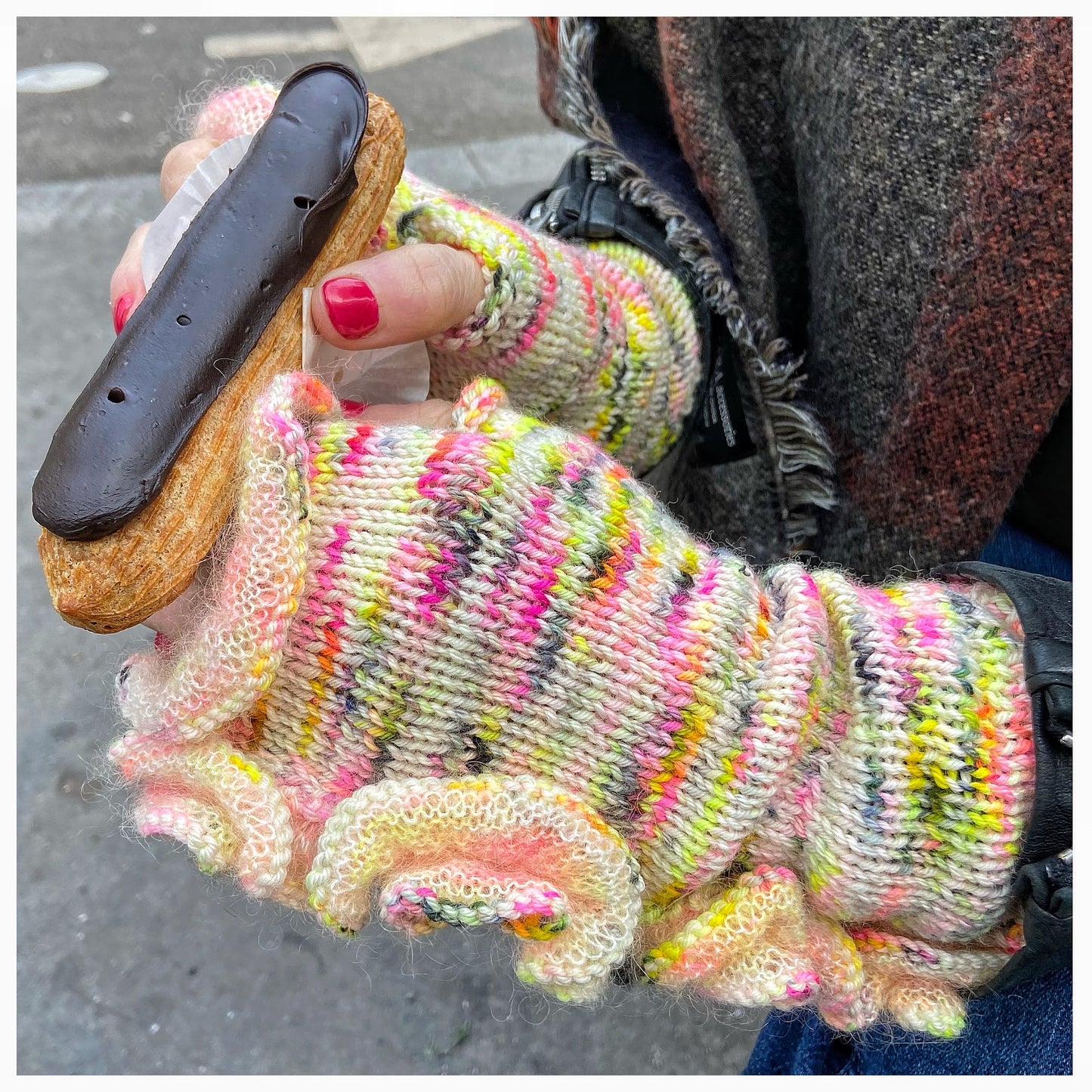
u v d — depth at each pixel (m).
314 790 0.46
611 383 0.64
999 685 0.44
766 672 0.45
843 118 0.63
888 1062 0.63
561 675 0.44
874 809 0.44
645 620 0.45
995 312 0.60
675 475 0.77
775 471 0.75
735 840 0.45
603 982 0.44
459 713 0.44
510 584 0.44
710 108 0.67
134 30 2.10
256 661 0.42
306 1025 1.35
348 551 0.44
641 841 0.46
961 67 0.58
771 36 0.70
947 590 0.50
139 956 1.37
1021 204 0.58
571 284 0.59
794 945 0.46
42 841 1.42
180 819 0.44
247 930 1.39
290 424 0.43
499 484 0.45
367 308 0.48
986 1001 0.54
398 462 0.45
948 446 0.65
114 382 0.42
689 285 0.70
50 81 2.04
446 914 0.41
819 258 0.70
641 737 0.44
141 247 0.54
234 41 2.12
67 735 1.48
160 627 0.47
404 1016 1.36
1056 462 0.69
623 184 0.71
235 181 0.47
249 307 0.45
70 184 1.98
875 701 0.45
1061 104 0.56
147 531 0.41
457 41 2.16
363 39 2.15
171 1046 1.33
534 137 2.04
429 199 0.58
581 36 0.72
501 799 0.43
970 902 0.44
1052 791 0.41
